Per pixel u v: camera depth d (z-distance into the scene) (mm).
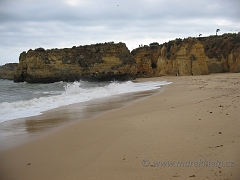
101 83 44812
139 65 59844
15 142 6875
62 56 50469
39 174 4641
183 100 13016
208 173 4113
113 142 6211
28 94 22734
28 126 8898
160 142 5848
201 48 50719
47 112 11898
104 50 52500
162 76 53844
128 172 4418
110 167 4695
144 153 5246
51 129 8336
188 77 42094
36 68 49688
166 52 57938
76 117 10398
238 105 9195
